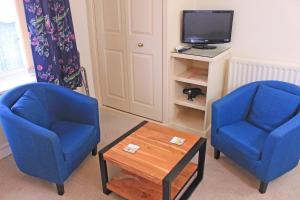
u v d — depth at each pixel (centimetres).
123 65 305
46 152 184
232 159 217
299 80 245
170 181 159
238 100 228
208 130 281
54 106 237
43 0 234
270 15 253
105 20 295
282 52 259
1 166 238
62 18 260
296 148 192
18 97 214
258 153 189
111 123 309
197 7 289
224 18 263
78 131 220
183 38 275
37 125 195
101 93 344
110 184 198
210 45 289
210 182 212
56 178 194
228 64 285
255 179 214
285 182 210
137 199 184
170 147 189
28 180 220
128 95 318
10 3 242
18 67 265
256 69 264
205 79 268
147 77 292
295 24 244
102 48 313
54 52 256
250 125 227
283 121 206
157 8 254
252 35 268
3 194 205
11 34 251
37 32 238
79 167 233
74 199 199
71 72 283
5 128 192
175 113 304
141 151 185
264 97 221
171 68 275
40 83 232
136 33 278
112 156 180
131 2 268
